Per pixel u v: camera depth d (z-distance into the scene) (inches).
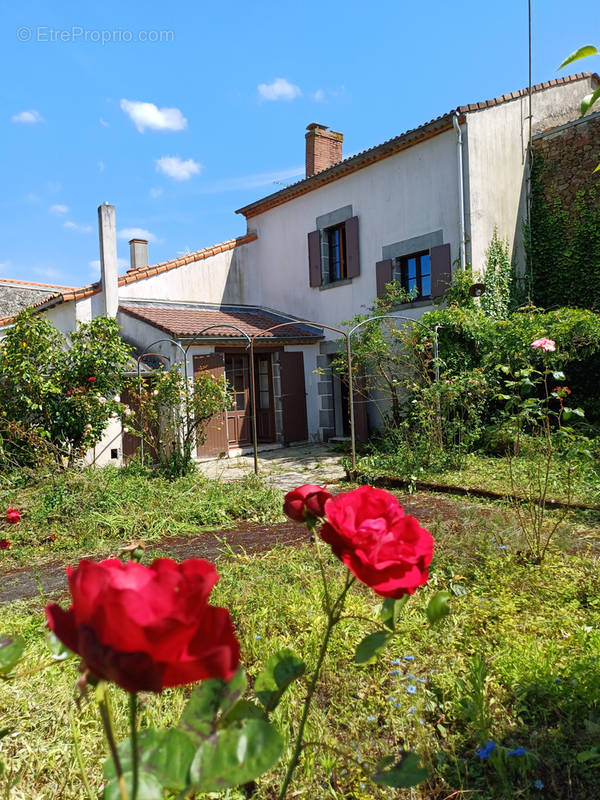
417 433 328.2
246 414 498.0
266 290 581.9
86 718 88.0
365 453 416.2
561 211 434.0
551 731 81.7
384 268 460.8
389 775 35.5
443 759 78.5
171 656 18.7
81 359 348.5
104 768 28.2
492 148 421.7
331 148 569.3
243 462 416.2
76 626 20.6
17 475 291.0
